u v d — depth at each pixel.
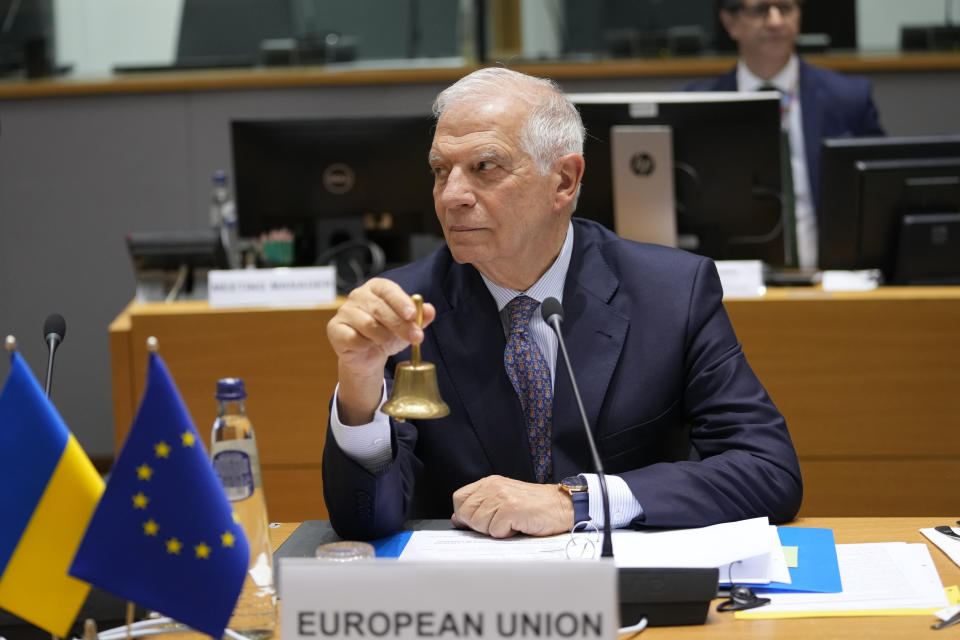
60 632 1.59
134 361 4.32
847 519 2.56
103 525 1.56
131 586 1.56
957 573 2.15
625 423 2.71
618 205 4.42
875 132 6.14
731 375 2.74
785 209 4.73
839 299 4.29
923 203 4.57
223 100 7.57
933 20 7.72
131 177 7.61
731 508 2.41
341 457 2.35
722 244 4.50
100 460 7.53
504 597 1.49
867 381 4.32
